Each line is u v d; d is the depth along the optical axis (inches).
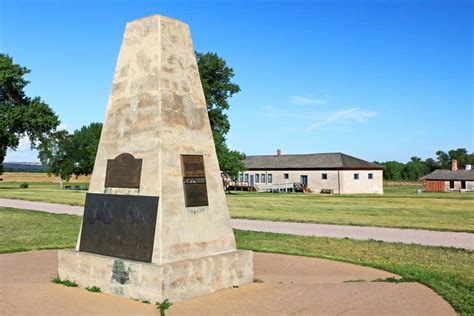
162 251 282.0
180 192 301.1
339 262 423.5
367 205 1198.9
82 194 1520.7
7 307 265.4
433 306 274.2
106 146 330.6
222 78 1691.7
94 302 276.1
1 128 1831.9
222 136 1713.8
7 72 1845.5
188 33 335.0
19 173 4165.8
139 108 313.7
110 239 310.3
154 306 267.7
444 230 665.6
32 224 711.7
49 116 1962.4
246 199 1450.5
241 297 289.6
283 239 571.8
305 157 2402.8
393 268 386.3
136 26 327.6
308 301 282.5
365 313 259.4
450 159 4736.7
